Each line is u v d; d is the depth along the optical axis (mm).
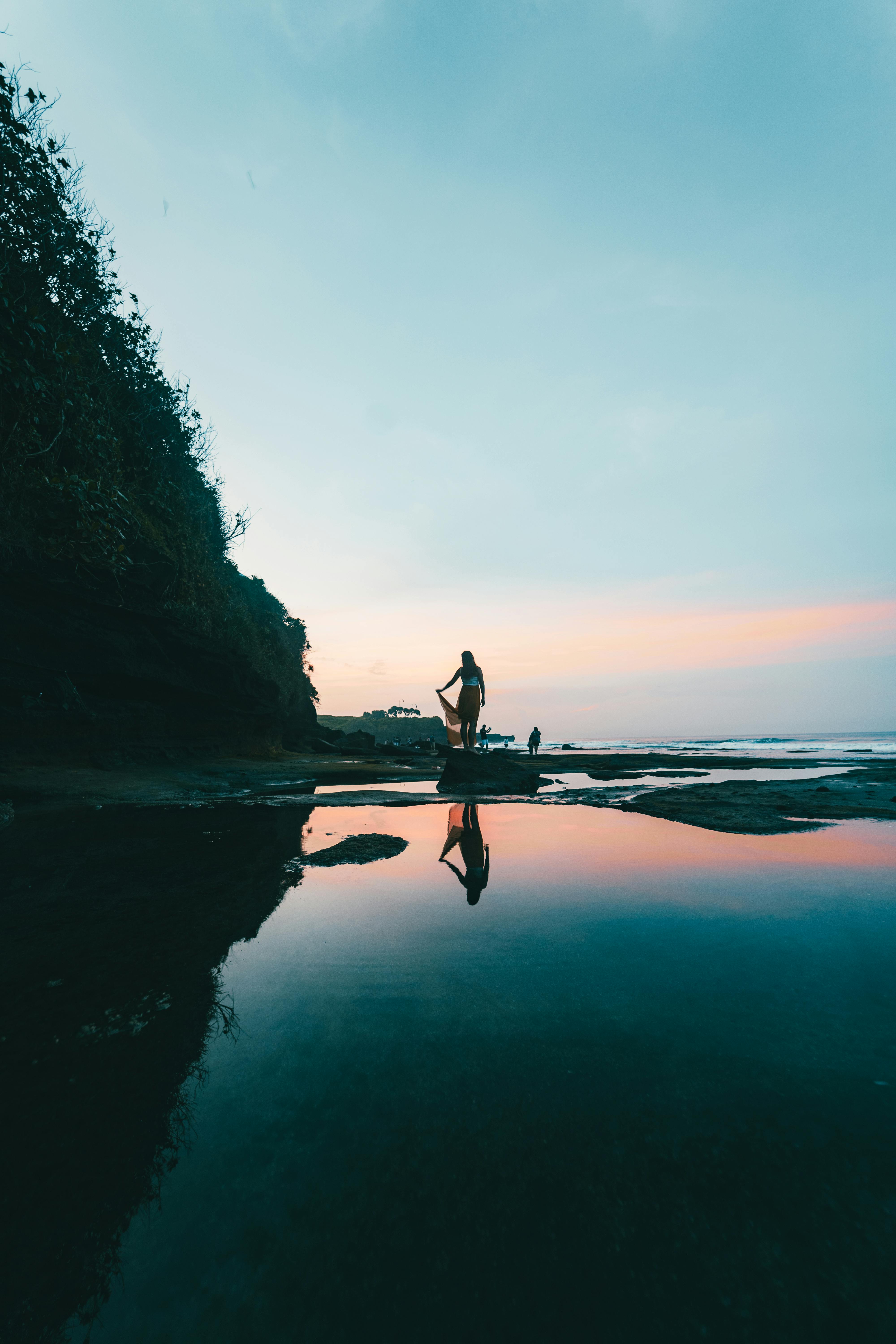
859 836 4016
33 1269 742
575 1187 856
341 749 21297
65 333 9008
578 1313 672
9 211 8281
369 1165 903
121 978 1659
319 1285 714
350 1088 1112
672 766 14086
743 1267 725
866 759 16391
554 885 2707
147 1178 882
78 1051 1256
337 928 2094
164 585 11508
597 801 6402
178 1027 1367
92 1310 688
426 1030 1345
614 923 2143
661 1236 772
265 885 2727
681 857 3330
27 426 7711
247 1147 948
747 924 2111
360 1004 1487
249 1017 1414
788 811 5176
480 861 3227
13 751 7434
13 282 8000
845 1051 1233
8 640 7496
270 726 14844
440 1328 660
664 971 1681
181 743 10648
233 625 16250
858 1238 761
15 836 4121
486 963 1757
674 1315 667
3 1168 899
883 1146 935
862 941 1932
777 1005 1461
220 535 17734
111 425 10414
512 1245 766
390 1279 723
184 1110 1044
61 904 2420
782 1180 859
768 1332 641
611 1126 990
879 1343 626
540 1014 1418
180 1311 687
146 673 9727
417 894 2561
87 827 4488
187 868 3088
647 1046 1264
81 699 8305
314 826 4582
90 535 8094
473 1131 980
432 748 27594
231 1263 749
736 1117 1012
